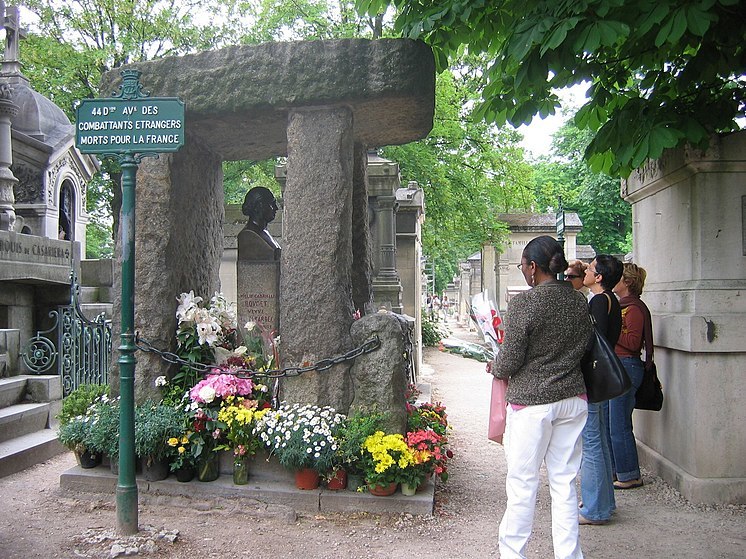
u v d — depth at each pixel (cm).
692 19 397
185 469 477
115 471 498
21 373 707
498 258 2377
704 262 524
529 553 402
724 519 465
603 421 459
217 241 637
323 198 487
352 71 478
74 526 430
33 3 1948
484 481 561
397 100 487
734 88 541
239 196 2331
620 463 537
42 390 671
